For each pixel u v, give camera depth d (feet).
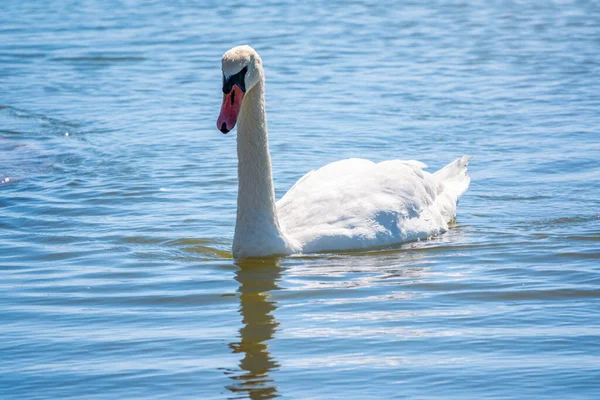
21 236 48.85
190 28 125.90
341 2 148.97
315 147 68.39
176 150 68.28
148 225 50.47
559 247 45.47
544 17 131.75
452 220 51.52
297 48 111.04
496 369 30.94
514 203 54.29
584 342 33.12
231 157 65.92
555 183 57.98
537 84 90.07
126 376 30.89
